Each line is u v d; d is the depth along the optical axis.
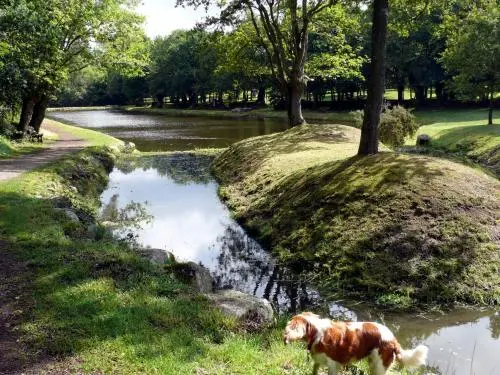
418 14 21.41
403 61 63.84
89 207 18.67
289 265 13.16
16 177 18.69
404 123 32.84
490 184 14.33
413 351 5.39
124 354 6.34
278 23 34.56
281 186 18.27
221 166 28.61
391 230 12.52
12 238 11.05
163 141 47.62
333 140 25.97
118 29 36.44
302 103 83.31
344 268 11.95
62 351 6.42
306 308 10.57
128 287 8.59
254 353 6.61
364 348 5.36
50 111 114.44
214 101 102.81
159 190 23.94
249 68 36.88
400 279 11.16
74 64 37.69
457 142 32.62
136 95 120.81
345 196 14.50
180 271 9.74
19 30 24.16
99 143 36.66
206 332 7.26
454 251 11.62
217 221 18.02
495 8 32.81
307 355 6.38
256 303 8.50
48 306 7.66
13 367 6.05
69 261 9.64
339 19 33.22
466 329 9.42
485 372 7.74
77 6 33.50
